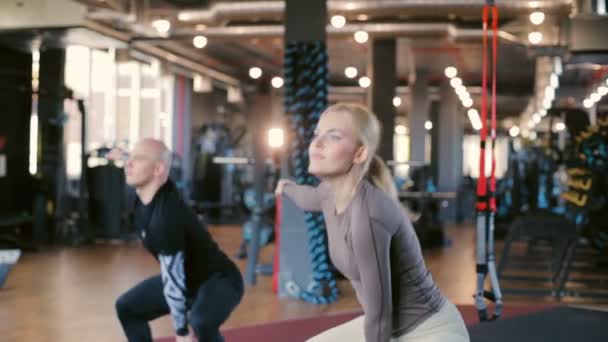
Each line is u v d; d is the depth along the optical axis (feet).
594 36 30.91
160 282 10.91
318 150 6.95
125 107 61.52
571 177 33.60
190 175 61.82
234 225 54.24
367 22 37.60
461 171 82.43
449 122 71.36
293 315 20.21
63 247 37.17
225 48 51.80
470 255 37.91
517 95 72.28
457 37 36.47
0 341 16.62
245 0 33.24
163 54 46.52
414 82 65.41
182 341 10.23
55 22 31.58
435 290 7.39
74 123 58.03
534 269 31.19
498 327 12.48
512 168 50.01
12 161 37.83
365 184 6.93
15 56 37.83
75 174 51.60
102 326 18.35
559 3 30.25
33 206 38.14
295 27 23.57
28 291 23.62
